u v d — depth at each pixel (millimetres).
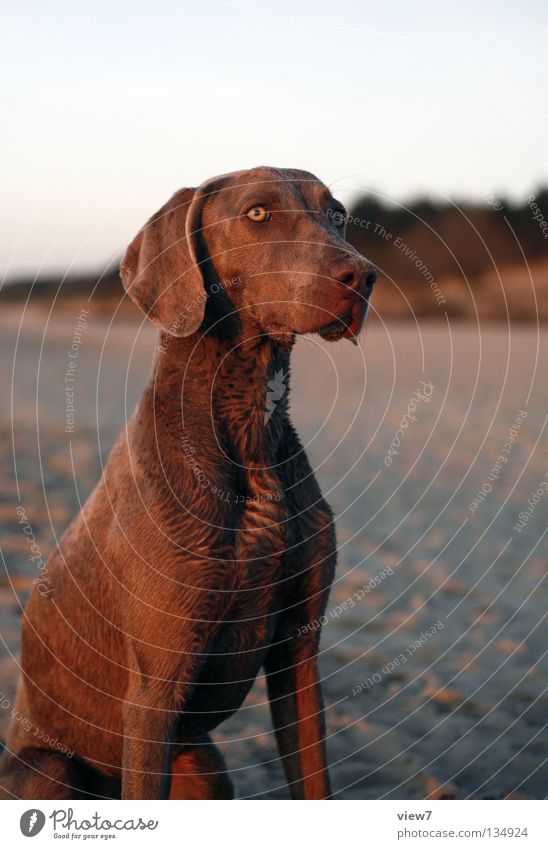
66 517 7859
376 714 4676
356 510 8547
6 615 5727
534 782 4000
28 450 10883
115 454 3414
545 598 6113
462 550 7242
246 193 3330
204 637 3117
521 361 20922
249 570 3137
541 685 4883
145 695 3088
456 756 4238
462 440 12055
